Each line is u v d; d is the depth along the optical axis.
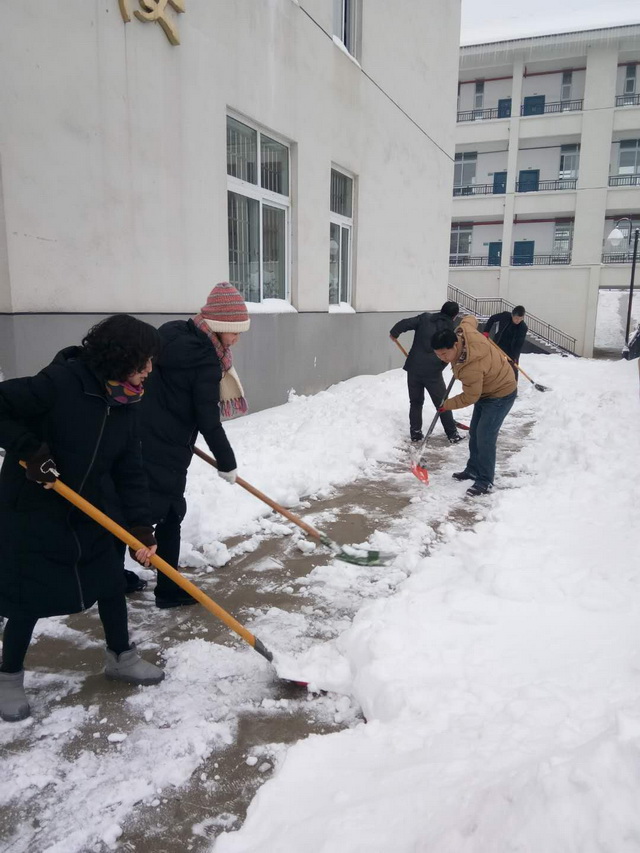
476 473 5.68
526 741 1.97
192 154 6.29
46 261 4.81
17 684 2.40
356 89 10.05
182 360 2.92
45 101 4.68
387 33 11.03
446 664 2.60
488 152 27.73
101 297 5.34
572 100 26.48
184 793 2.05
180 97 6.05
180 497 3.13
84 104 5.00
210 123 6.53
